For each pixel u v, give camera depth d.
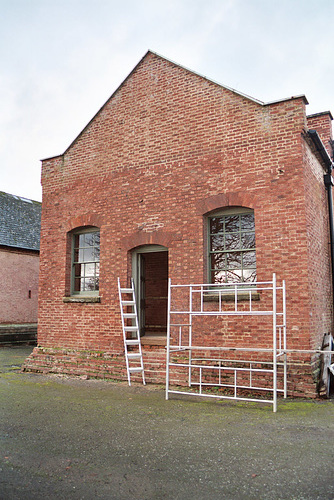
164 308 13.65
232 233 9.13
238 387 7.55
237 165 8.94
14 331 18.98
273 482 4.12
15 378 9.90
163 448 5.09
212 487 4.04
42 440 5.42
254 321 8.34
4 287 19.12
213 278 9.20
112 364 9.81
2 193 22.69
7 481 4.20
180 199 9.54
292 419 6.22
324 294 9.31
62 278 11.13
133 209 10.21
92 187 10.98
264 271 8.35
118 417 6.46
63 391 8.39
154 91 10.32
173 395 7.98
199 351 8.85
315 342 8.21
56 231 11.46
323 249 9.59
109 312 10.23
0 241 19.06
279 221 8.34
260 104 8.81
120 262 10.23
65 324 10.87
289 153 8.42
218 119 9.32
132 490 3.99
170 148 9.87
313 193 9.02
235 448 5.05
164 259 13.88
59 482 4.18
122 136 10.67
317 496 3.82
